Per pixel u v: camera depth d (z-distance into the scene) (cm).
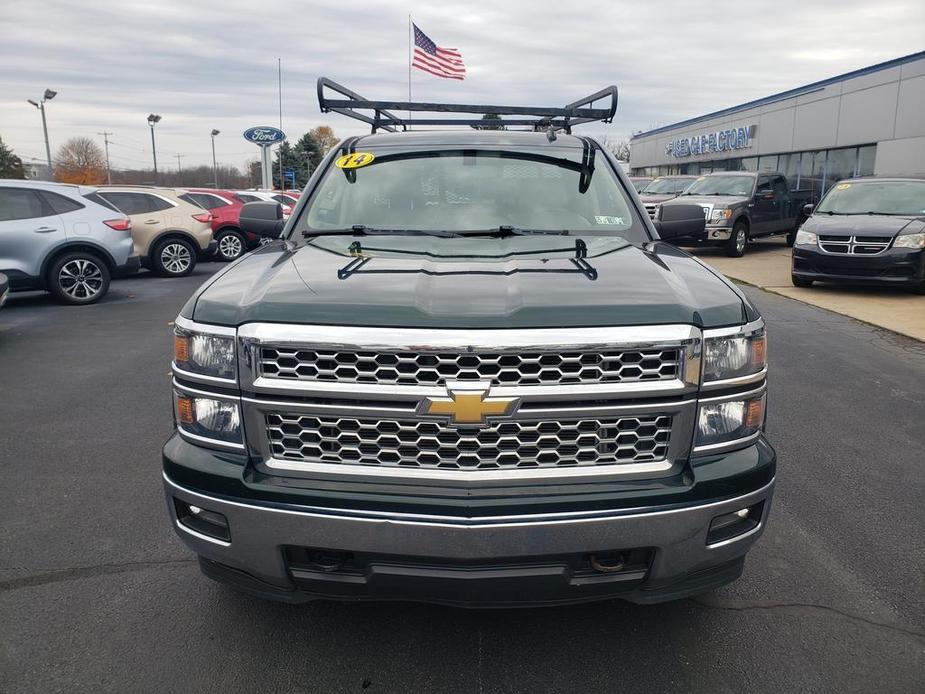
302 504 214
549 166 372
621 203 352
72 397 570
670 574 222
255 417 219
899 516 368
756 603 291
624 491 213
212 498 222
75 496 389
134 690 239
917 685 244
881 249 1039
